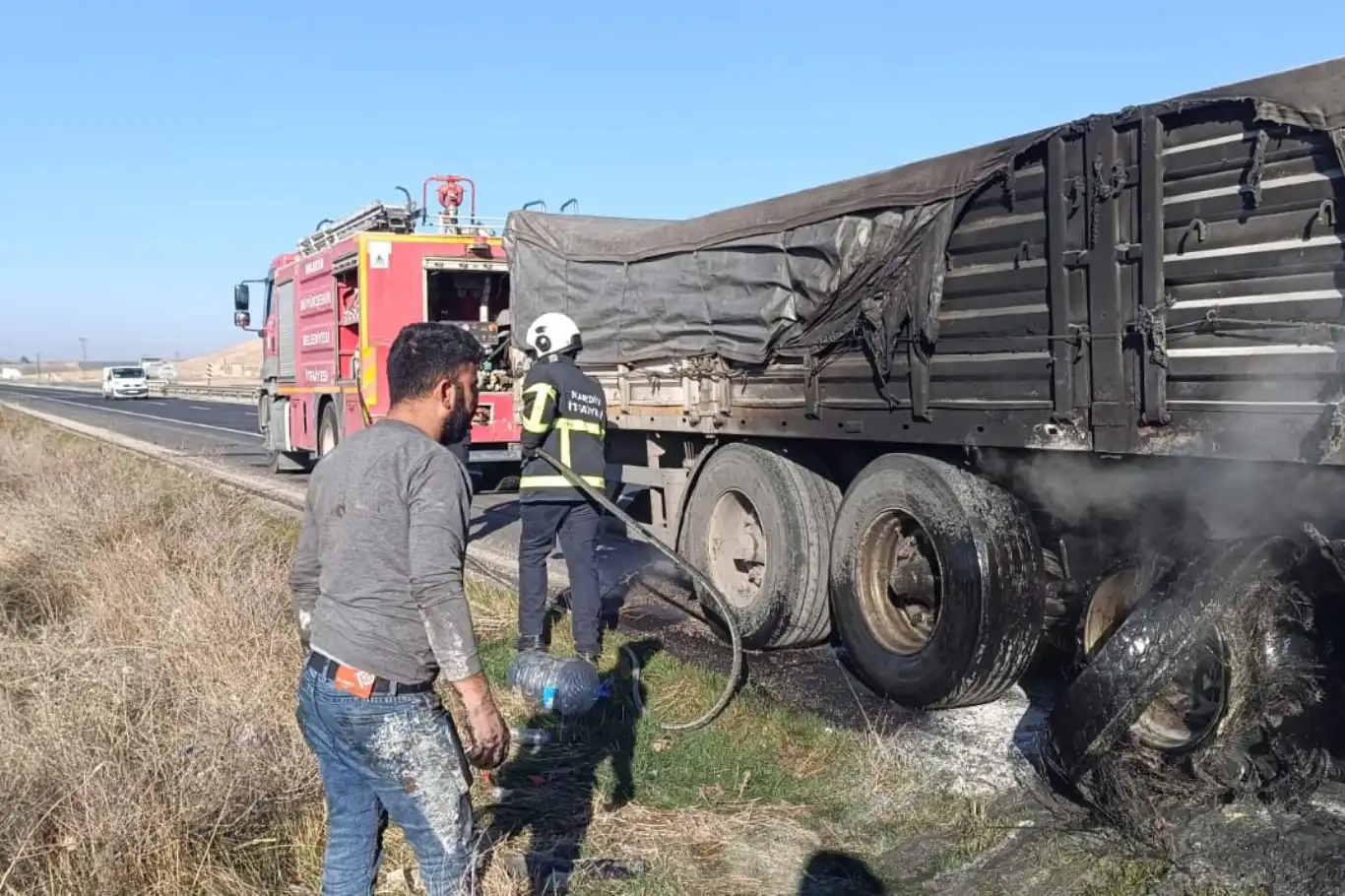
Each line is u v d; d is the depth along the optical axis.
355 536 2.81
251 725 4.55
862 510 5.62
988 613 4.84
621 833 4.21
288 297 15.05
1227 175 3.87
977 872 3.84
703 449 7.12
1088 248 4.34
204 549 7.59
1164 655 3.95
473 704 2.75
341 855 2.89
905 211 5.27
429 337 2.99
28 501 9.84
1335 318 3.56
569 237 8.32
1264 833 3.83
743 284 6.38
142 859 3.60
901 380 5.36
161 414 35.34
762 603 6.32
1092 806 4.14
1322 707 3.91
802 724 5.13
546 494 6.02
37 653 5.57
